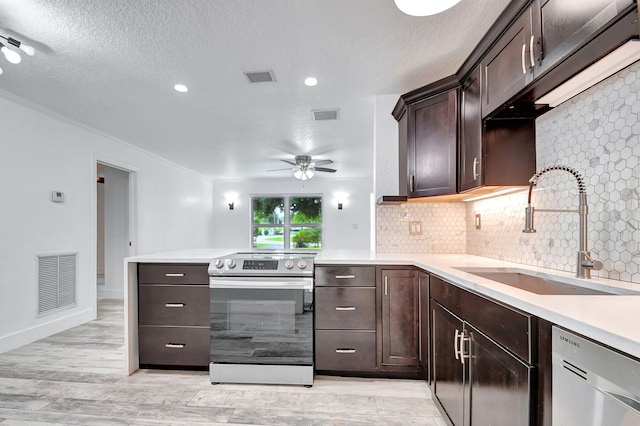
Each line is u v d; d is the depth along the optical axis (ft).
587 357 2.36
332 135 13.04
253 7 5.31
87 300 11.45
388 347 7.06
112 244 15.76
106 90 8.52
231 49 6.61
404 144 8.30
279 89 8.57
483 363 3.97
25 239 9.27
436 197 7.65
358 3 5.24
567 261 5.19
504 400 3.45
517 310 3.23
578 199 4.86
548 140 5.61
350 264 7.13
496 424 3.63
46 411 5.86
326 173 22.59
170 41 6.30
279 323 7.01
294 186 25.50
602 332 2.19
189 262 7.31
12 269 8.87
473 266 5.99
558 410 2.65
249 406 6.07
